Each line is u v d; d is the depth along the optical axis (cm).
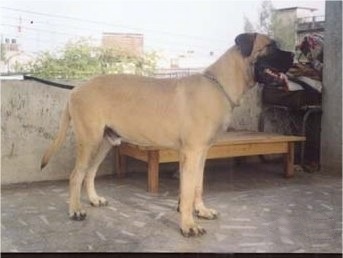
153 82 331
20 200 383
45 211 354
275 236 305
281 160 545
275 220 338
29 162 434
